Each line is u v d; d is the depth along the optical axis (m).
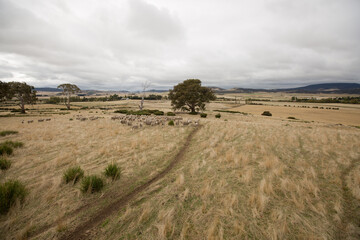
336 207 3.59
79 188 4.51
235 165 6.26
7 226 3.10
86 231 3.12
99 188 4.52
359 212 3.51
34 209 3.66
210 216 3.47
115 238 2.97
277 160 6.53
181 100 38.56
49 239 2.92
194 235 2.99
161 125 16.94
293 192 4.19
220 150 8.18
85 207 3.83
